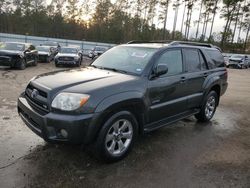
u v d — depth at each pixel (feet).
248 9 148.46
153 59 13.17
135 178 10.50
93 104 10.19
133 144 12.32
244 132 17.10
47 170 10.67
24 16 192.24
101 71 13.33
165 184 10.21
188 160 12.35
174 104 14.33
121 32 182.80
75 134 9.92
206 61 17.65
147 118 12.75
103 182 10.09
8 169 10.59
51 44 86.38
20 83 29.99
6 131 14.58
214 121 19.30
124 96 11.09
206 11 154.51
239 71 81.30
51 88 10.69
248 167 11.94
